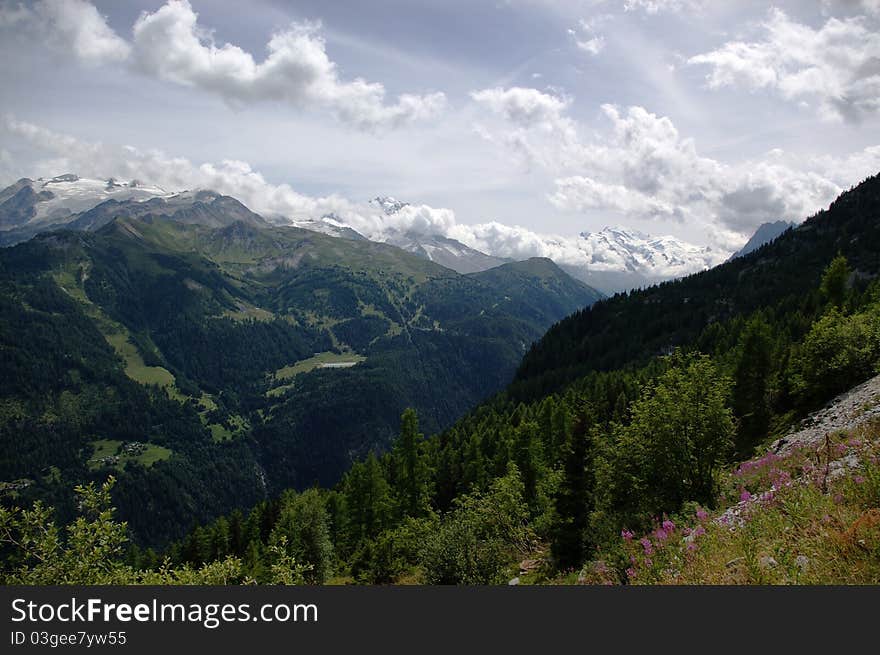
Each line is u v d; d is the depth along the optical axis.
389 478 86.06
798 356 51.91
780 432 43.22
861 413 26.06
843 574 8.35
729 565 10.25
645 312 187.50
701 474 23.88
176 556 94.50
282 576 19.11
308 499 79.31
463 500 41.84
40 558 14.57
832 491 11.78
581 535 25.64
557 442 71.12
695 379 25.06
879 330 41.09
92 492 15.83
